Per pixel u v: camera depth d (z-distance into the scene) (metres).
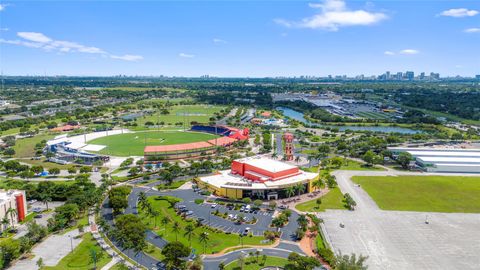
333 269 180.12
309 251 199.88
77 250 199.50
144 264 185.25
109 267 181.75
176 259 178.12
